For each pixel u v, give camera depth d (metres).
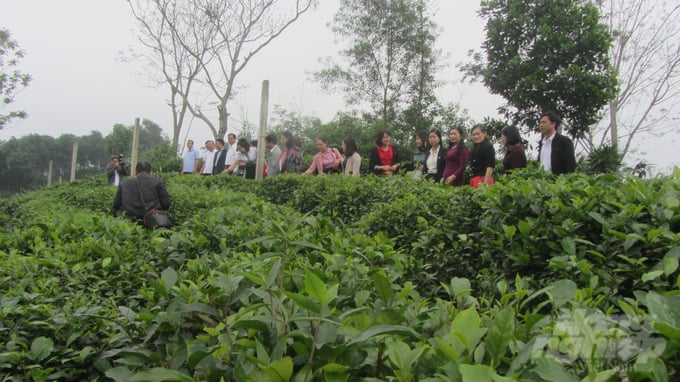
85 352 2.07
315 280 1.42
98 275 3.27
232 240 3.88
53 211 7.42
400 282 3.32
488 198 3.73
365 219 5.11
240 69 25.41
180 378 1.42
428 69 21.62
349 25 21.95
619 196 3.29
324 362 1.44
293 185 8.67
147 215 7.35
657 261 2.78
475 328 1.39
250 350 1.55
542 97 14.36
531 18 14.66
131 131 32.97
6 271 3.15
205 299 2.02
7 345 2.12
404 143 20.19
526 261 3.25
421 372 1.40
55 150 58.06
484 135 7.32
